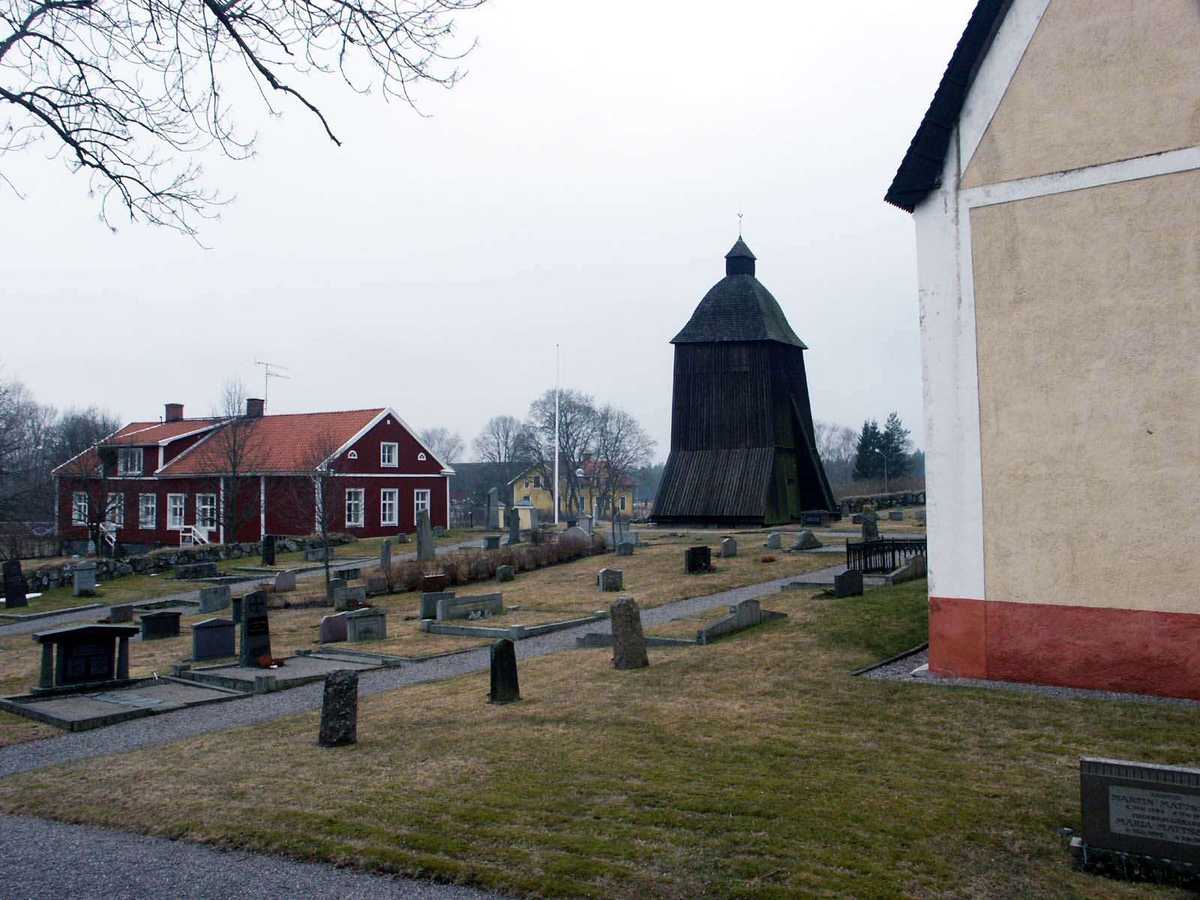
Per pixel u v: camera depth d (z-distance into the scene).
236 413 52.91
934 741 9.61
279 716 14.16
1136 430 11.45
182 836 8.02
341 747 10.97
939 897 6.02
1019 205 12.34
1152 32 11.51
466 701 13.27
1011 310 12.35
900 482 80.88
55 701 15.57
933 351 12.91
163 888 6.80
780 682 12.82
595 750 9.92
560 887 6.42
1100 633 11.59
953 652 12.61
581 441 102.00
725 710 11.45
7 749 12.97
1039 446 12.09
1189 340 11.16
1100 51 11.84
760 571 28.50
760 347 47.38
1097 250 11.78
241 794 9.17
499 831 7.52
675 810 7.80
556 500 60.25
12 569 31.89
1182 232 11.25
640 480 145.38
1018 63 12.36
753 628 17.62
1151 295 11.41
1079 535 11.77
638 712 11.64
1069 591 11.82
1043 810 7.50
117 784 10.05
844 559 30.25
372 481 53.66
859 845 6.88
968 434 12.60
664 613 22.27
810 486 49.31
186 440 56.53
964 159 12.73
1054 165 12.09
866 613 17.91
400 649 19.61
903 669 13.28
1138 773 6.29
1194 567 11.02
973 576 12.50
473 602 23.44
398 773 9.52
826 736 9.99
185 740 12.47
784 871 6.47
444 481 58.41
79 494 51.56
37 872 7.25
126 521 55.66
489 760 9.77
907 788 8.14
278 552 44.34
